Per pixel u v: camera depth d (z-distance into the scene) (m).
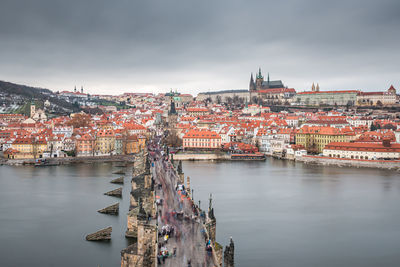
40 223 166.12
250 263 132.00
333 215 186.12
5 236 151.75
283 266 130.38
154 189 148.00
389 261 136.62
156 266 83.31
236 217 179.75
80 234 152.88
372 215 187.62
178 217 115.75
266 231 162.38
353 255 141.12
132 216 148.00
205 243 96.44
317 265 131.75
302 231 163.88
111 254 134.00
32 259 130.88
